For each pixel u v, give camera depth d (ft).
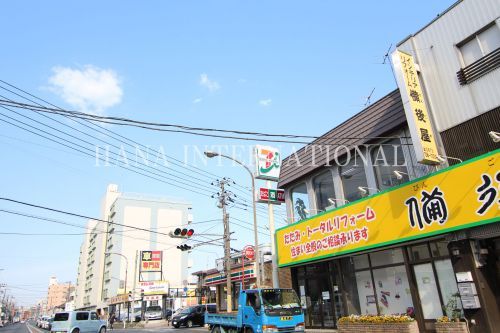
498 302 33.81
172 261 267.18
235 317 49.39
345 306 50.80
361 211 45.85
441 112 39.55
